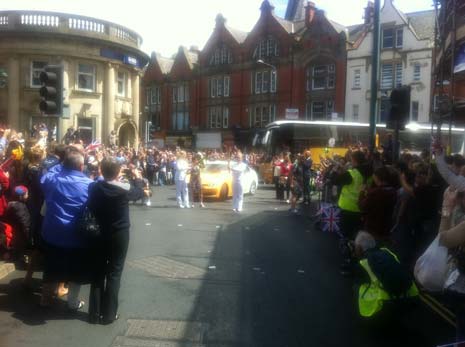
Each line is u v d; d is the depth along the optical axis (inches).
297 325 213.8
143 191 219.8
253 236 424.2
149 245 373.4
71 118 1047.6
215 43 2092.8
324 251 363.9
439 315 231.9
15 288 253.4
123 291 256.4
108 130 1103.0
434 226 283.1
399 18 1545.3
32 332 198.7
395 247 287.1
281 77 1854.1
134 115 1217.4
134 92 1219.2
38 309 225.5
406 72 1528.1
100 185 207.0
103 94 1103.6
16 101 1017.5
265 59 1898.4
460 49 374.3
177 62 2274.9
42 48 1019.3
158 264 314.3
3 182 253.6
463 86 503.2
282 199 769.6
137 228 451.2
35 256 250.7
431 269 163.6
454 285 145.3
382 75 1581.0
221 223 496.1
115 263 211.5
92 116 1080.8
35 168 246.5
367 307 210.5
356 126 1200.2
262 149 1252.5
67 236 212.2
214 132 2070.6
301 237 422.3
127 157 1007.6
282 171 756.0
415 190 286.4
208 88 2127.2
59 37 1024.9
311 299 249.4
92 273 213.2
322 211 417.1
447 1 378.6
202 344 191.6
